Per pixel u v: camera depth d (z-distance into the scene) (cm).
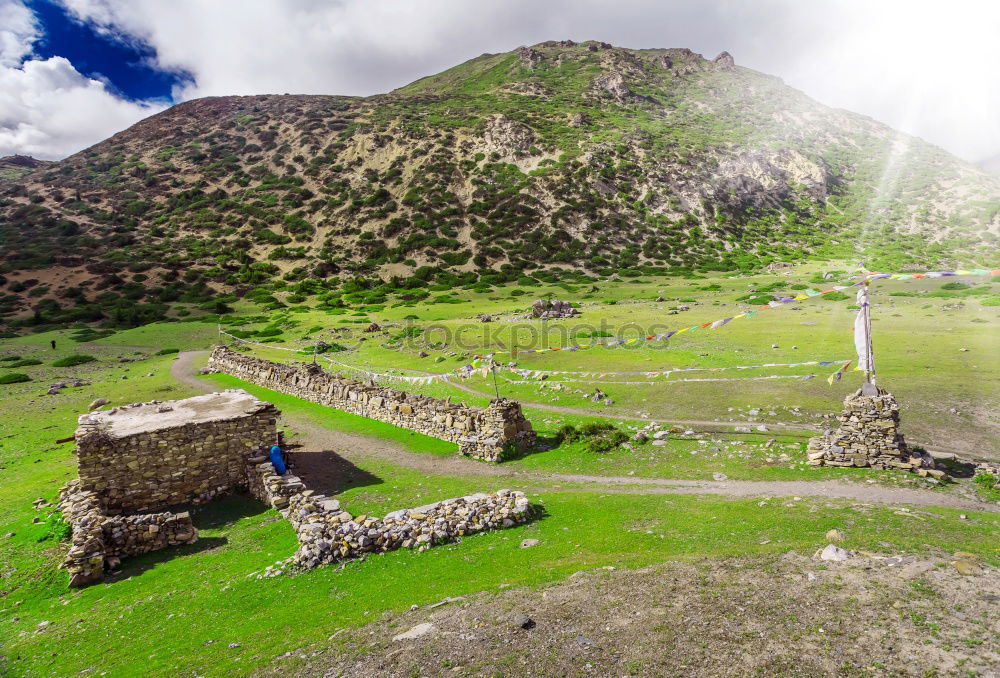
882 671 523
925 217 10731
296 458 1822
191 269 7700
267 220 9431
